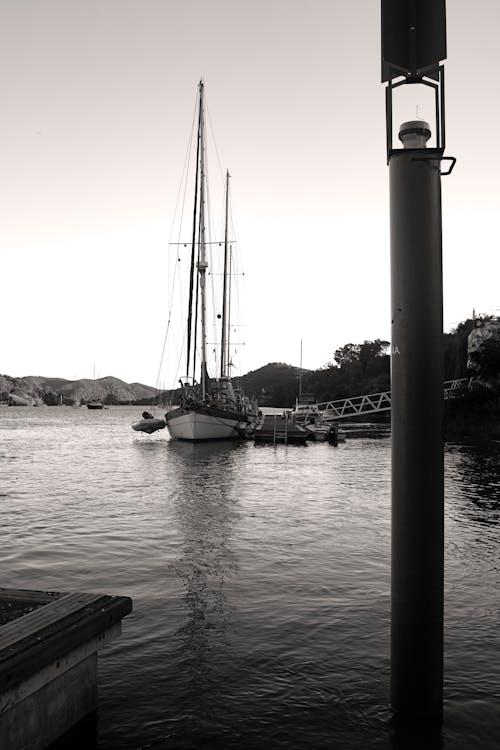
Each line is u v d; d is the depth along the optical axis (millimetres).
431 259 5223
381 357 136500
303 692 6410
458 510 17812
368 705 6105
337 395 116938
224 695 6344
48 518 16625
